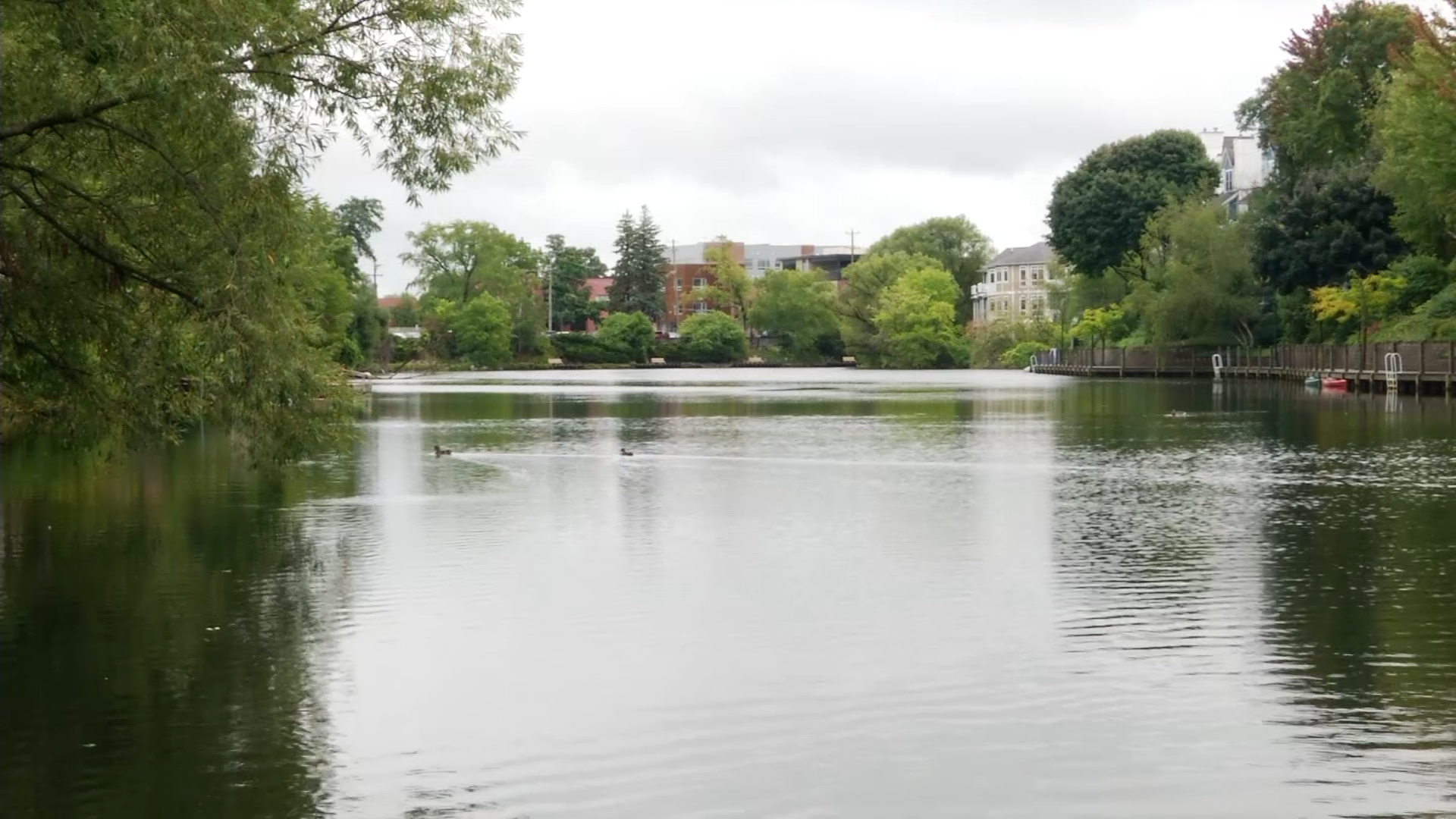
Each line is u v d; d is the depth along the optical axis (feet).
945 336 534.37
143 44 55.26
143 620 54.75
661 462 118.93
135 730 40.83
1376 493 91.40
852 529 77.71
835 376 415.85
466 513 84.43
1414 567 63.41
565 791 36.04
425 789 36.14
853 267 558.56
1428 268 247.09
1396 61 196.75
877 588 60.13
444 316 501.97
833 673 46.14
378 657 48.78
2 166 59.16
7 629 53.31
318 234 98.43
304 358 63.46
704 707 42.57
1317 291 255.91
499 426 167.84
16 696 44.27
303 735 40.37
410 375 406.21
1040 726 40.40
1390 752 37.78
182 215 61.41
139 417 68.03
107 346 65.21
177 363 65.21
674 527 78.64
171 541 73.41
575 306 619.26
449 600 58.13
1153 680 44.83
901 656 48.11
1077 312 433.48
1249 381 311.47
